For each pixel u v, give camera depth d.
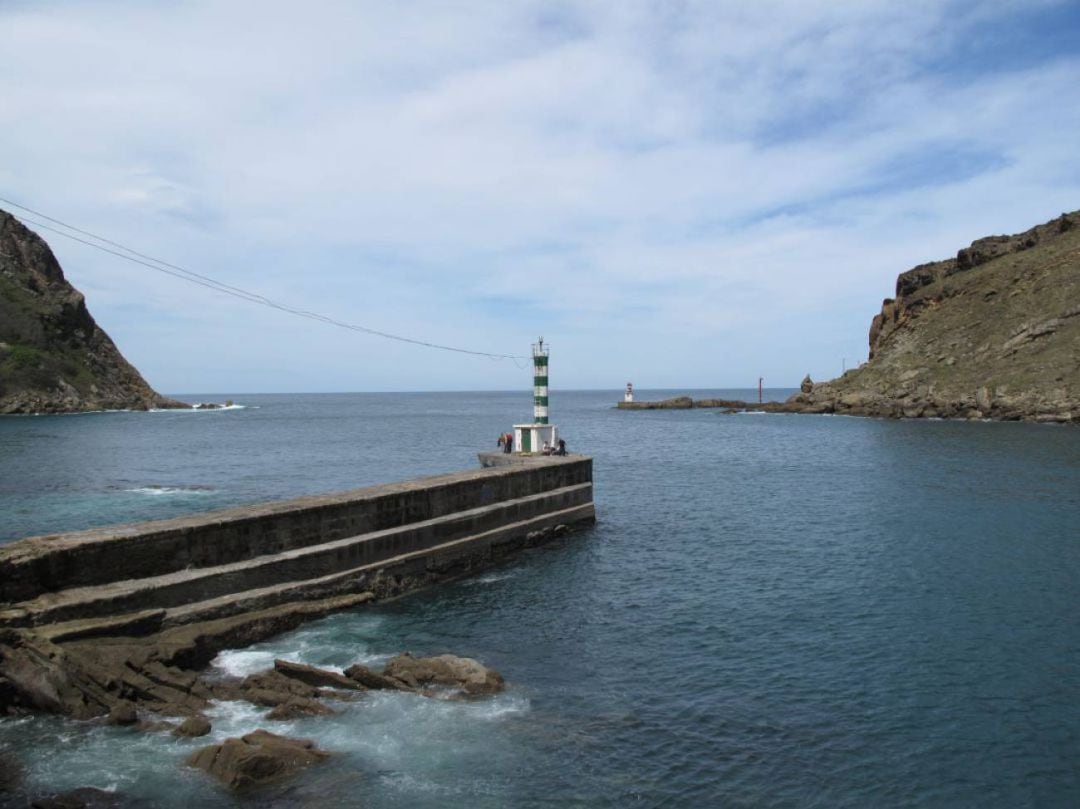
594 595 21.36
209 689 13.55
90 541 15.24
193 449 69.12
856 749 12.46
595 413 158.25
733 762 11.98
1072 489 39.00
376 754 11.84
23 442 73.25
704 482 45.88
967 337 110.75
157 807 10.16
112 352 154.25
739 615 19.44
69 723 12.14
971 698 14.39
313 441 80.19
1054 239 118.88
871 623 18.67
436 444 76.56
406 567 21.64
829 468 51.66
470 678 14.43
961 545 26.89
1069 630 18.00
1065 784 11.48
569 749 12.24
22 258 144.25
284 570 18.39
